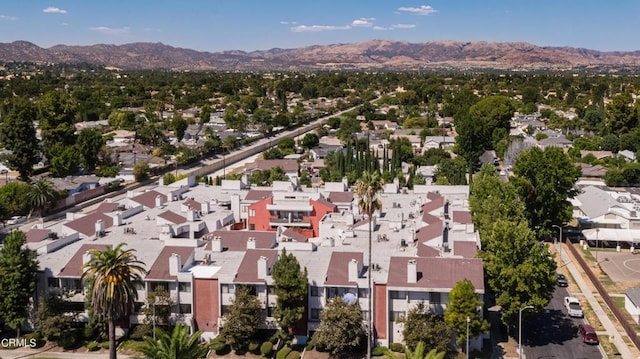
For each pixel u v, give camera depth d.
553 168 155.00
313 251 116.50
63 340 103.56
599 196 181.50
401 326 100.12
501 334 108.81
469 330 94.69
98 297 84.88
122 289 85.19
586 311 118.94
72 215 145.38
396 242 121.06
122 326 106.00
